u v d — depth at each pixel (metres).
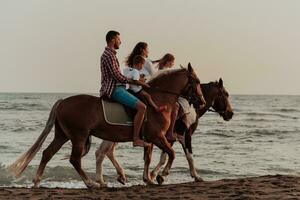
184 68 13.08
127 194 11.56
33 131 44.53
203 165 25.20
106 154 13.85
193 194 11.44
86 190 12.29
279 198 10.71
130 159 26.69
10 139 37.25
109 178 19.64
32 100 143.38
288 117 72.88
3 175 19.56
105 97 12.20
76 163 12.21
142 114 12.13
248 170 23.97
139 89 12.39
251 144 36.75
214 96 14.52
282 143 37.88
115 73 12.01
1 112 75.19
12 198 11.16
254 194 11.24
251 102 152.75
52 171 20.55
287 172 23.75
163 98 12.65
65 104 12.16
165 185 13.14
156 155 28.30
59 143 12.53
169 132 13.05
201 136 42.97
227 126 54.75
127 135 12.29
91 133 12.29
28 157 12.34
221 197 10.97
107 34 12.16
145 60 13.10
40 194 11.72
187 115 13.45
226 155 29.80
